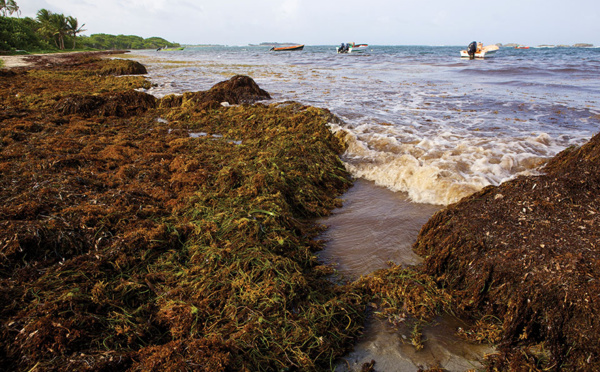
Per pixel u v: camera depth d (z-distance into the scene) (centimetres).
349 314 342
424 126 1012
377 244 484
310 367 285
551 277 304
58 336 271
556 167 625
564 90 1658
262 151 762
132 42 17188
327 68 3266
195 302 336
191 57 5969
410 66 3453
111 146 777
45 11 8275
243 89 1432
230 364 268
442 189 616
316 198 610
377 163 753
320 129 926
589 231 343
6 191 518
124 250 398
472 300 349
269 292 342
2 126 905
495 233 375
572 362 276
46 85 1747
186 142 856
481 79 2206
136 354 273
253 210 488
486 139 855
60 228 408
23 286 331
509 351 300
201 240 434
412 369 290
